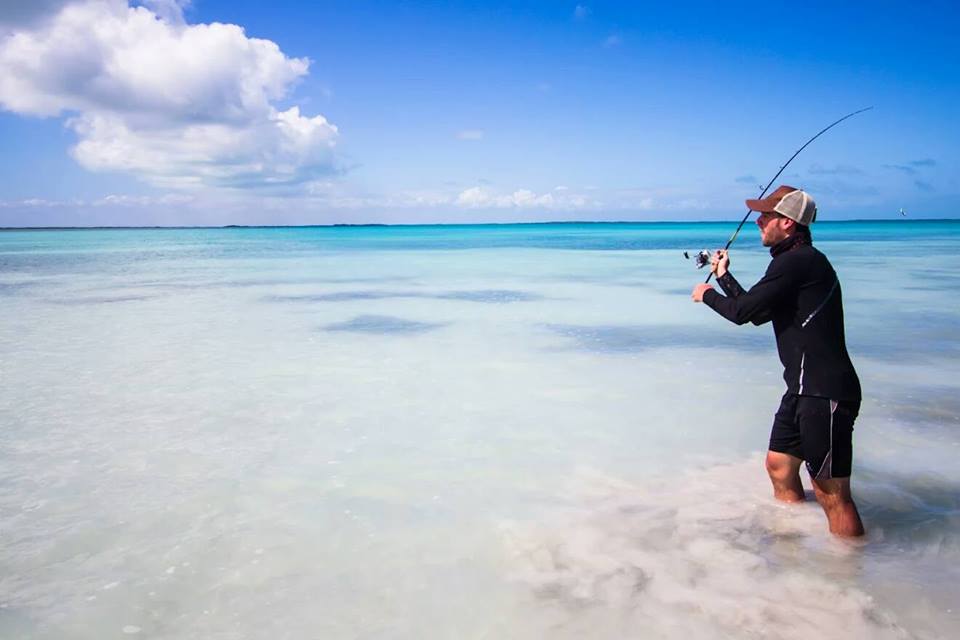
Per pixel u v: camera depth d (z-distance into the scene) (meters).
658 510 3.85
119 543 3.50
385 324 11.01
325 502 4.01
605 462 4.64
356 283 18.47
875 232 86.69
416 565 3.24
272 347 9.02
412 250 42.31
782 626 2.71
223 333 10.19
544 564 3.24
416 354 8.49
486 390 6.66
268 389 6.74
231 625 2.77
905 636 2.64
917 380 6.86
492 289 16.59
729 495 4.04
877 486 4.18
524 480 4.32
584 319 11.39
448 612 2.84
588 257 32.81
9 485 4.28
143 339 9.68
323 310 12.75
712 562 3.24
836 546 3.38
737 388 6.68
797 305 3.36
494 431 5.36
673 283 18.08
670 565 3.21
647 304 13.39
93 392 6.63
